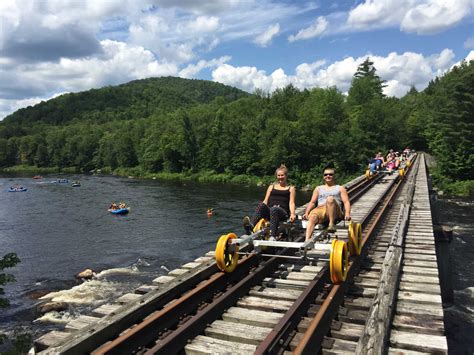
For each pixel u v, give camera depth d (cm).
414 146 9312
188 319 551
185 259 2044
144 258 2072
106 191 5391
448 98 6331
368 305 618
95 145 11606
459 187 4916
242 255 749
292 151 6594
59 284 1698
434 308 590
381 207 1597
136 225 2948
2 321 1324
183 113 8631
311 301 604
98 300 1488
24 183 6875
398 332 523
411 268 784
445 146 5338
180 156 8644
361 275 759
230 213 3428
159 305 576
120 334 498
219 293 652
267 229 761
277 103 8769
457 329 1265
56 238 2555
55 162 12238
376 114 7625
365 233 1062
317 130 6644
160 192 5222
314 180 6378
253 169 7181
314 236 678
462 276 1778
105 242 2433
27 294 1580
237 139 7512
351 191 1959
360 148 6875
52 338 506
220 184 6569
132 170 9400
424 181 2705
